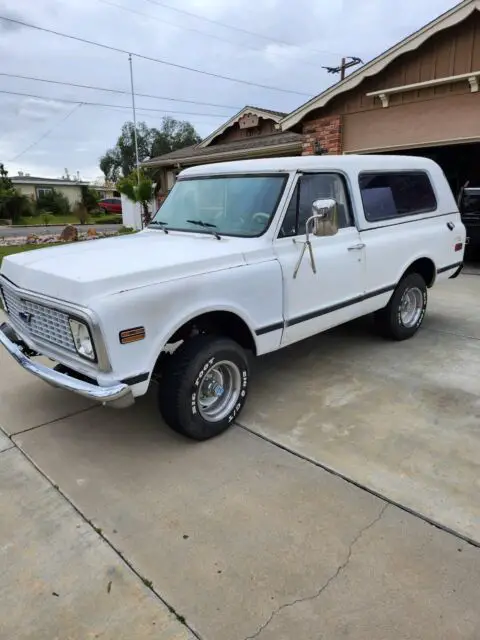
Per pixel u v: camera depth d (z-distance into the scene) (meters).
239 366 3.48
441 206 5.46
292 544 2.43
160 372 3.38
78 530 2.58
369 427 3.51
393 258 4.74
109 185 65.00
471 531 2.47
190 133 61.75
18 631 2.01
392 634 1.94
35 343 3.33
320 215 3.41
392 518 2.58
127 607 2.11
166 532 2.54
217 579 2.23
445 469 2.99
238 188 3.96
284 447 3.30
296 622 2.00
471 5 7.95
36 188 50.97
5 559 2.39
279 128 11.20
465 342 5.25
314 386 4.23
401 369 4.54
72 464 3.19
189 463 3.15
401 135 9.52
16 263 3.48
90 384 2.81
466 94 8.52
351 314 4.45
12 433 3.60
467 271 9.16
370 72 9.40
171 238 3.89
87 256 3.27
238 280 3.33
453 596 2.10
